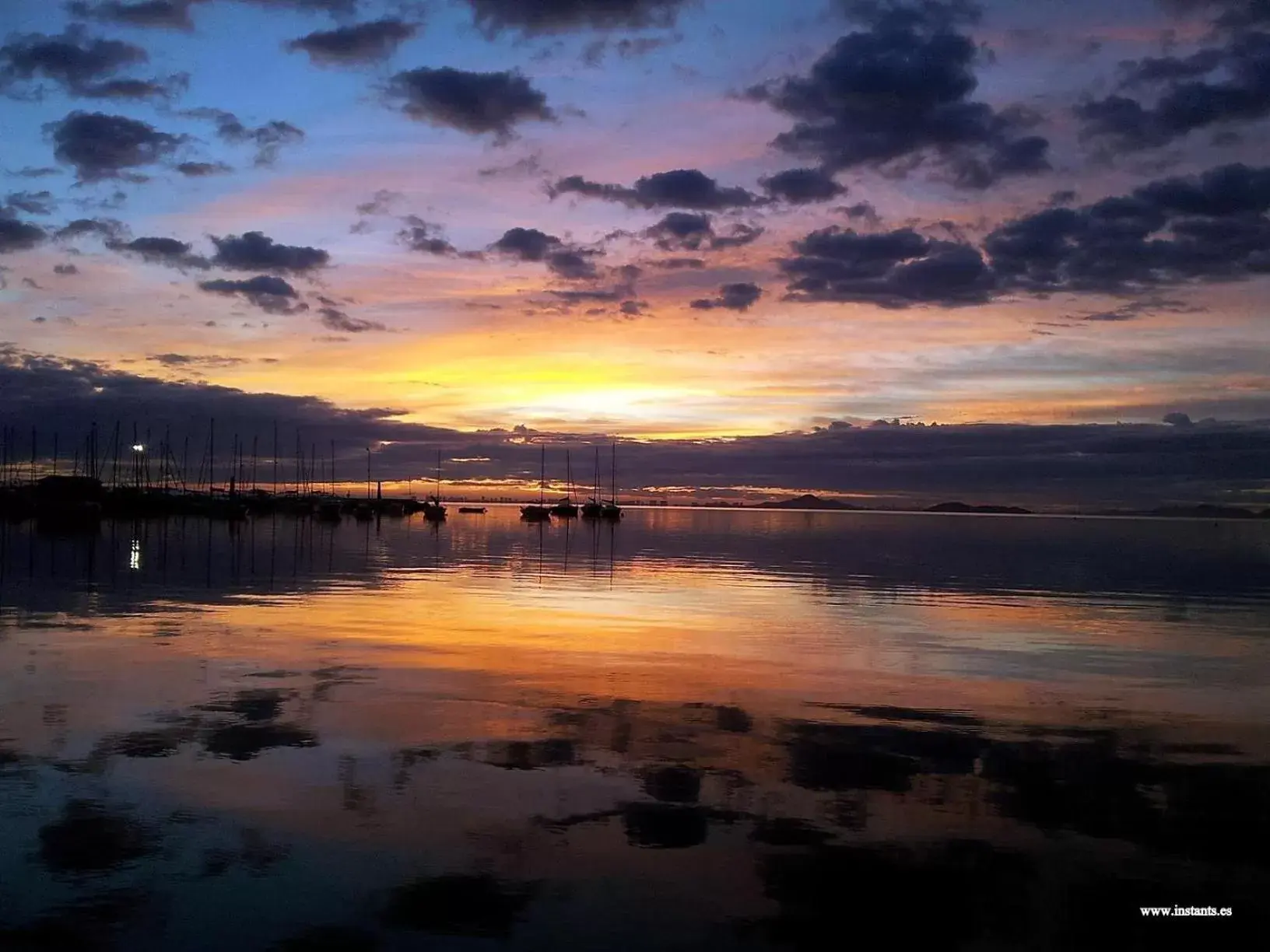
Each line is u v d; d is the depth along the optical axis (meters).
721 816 7.83
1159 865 7.01
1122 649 17.19
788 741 10.26
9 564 32.84
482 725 10.63
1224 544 70.56
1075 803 8.34
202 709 11.15
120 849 6.89
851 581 31.27
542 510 113.25
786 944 5.70
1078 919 6.12
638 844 7.17
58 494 94.81
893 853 7.11
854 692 12.95
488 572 33.41
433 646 16.06
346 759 9.18
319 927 5.78
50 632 16.98
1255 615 23.06
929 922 6.04
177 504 99.69
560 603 23.38
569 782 8.61
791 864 6.86
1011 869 6.89
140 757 9.14
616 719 11.09
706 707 11.81
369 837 7.19
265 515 113.44
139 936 5.64
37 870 6.52
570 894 6.29
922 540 70.19
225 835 7.18
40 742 9.62
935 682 13.80
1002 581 32.22
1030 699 12.73
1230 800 8.50
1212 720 11.62
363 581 28.84
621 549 51.69
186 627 17.94
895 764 9.46
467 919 5.92
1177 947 5.80
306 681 12.94
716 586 28.59
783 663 15.09
